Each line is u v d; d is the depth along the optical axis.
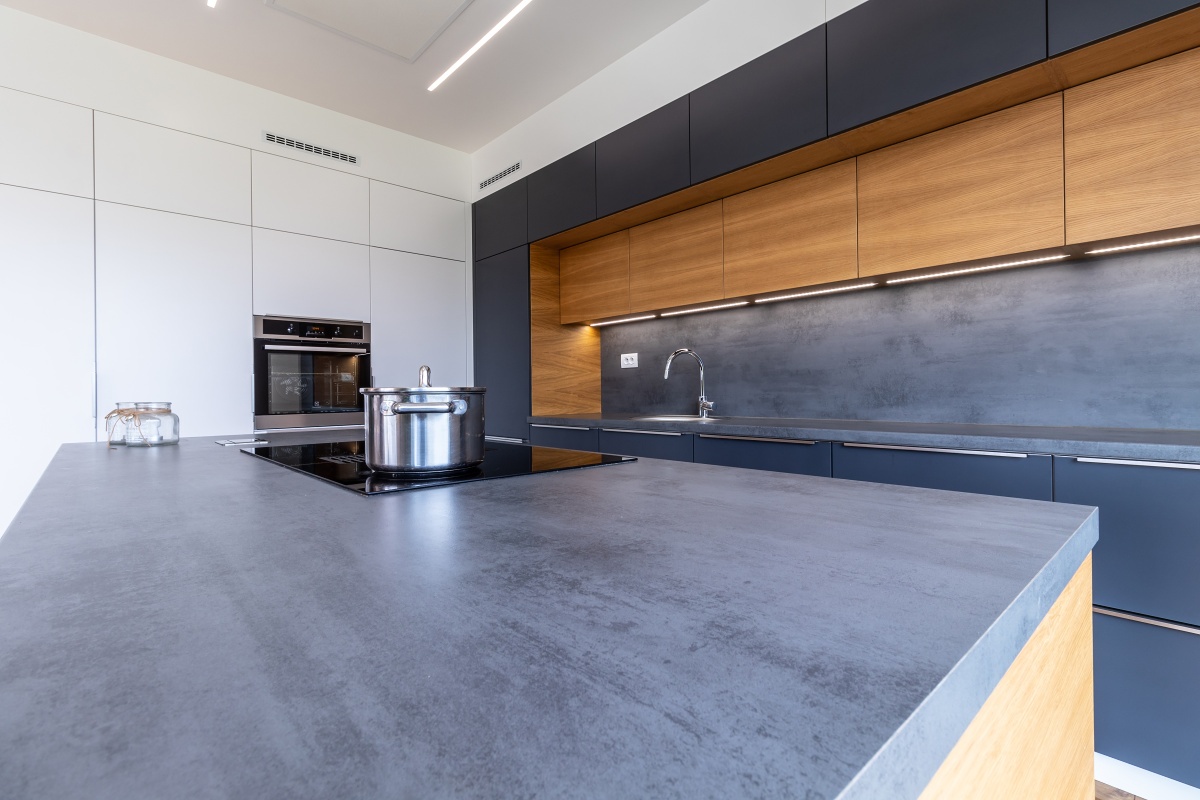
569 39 2.75
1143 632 1.36
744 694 0.26
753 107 2.27
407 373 3.73
